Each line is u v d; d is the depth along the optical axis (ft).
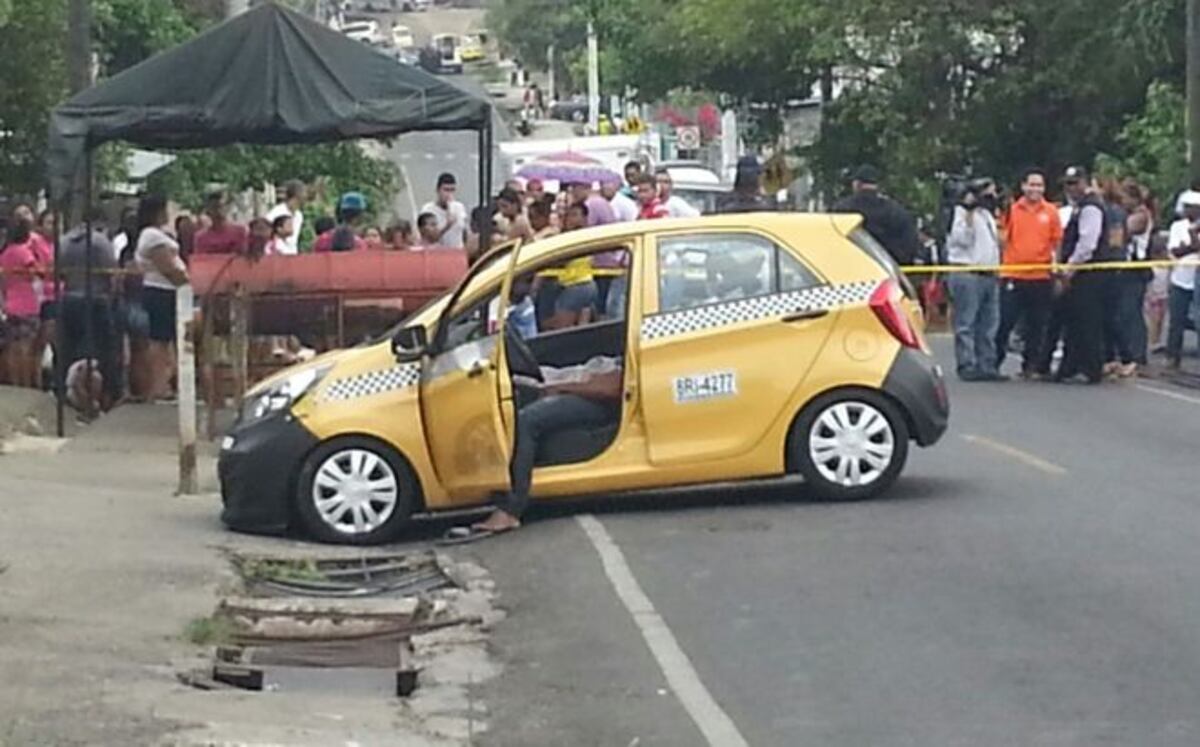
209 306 77.05
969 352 92.12
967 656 39.50
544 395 55.26
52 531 53.31
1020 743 33.76
